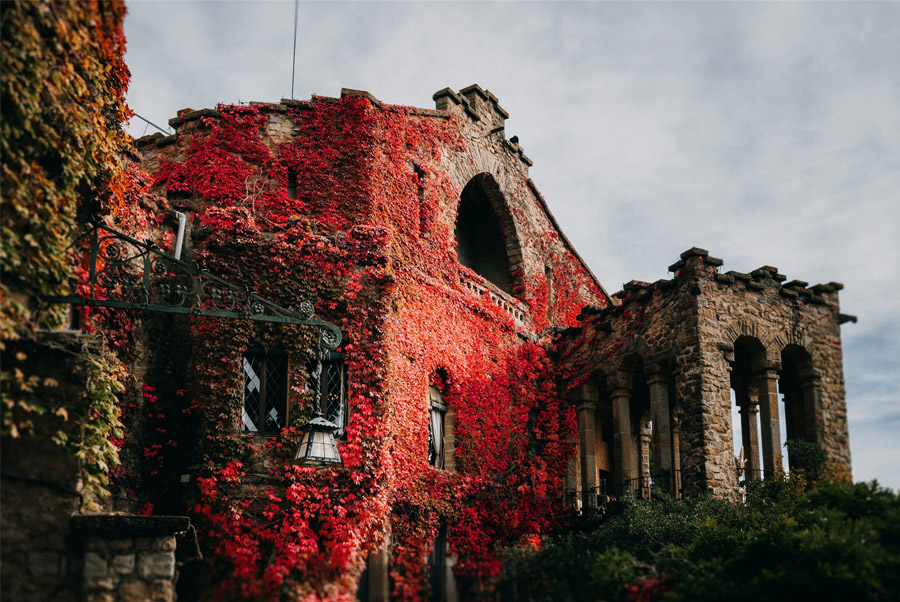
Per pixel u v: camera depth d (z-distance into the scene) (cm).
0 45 1323
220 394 1969
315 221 2175
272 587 1553
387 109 2497
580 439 2741
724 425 2422
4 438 1308
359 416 2039
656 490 2327
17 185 1355
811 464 2416
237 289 1562
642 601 1559
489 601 1492
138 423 1933
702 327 2464
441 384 2458
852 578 1510
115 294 1881
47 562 1317
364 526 1956
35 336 1323
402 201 2455
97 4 1562
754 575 1653
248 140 2347
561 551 1641
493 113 2959
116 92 1741
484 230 3027
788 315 2623
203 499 1892
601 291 3381
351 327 2094
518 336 2780
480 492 2417
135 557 1372
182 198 2312
